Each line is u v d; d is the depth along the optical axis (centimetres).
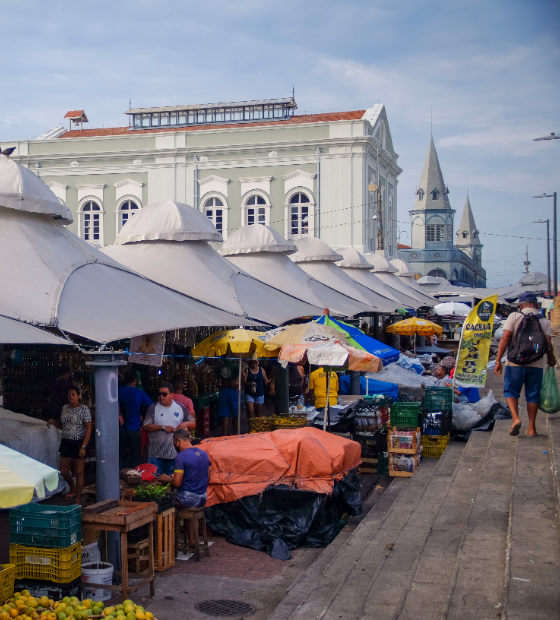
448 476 1005
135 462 1084
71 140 4153
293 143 3916
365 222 3941
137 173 4109
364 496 1080
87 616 560
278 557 824
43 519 629
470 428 1289
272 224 3984
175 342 1409
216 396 1567
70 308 876
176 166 4062
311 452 897
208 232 1501
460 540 681
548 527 634
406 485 1034
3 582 575
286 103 4334
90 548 705
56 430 1058
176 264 1431
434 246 11144
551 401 959
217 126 4353
